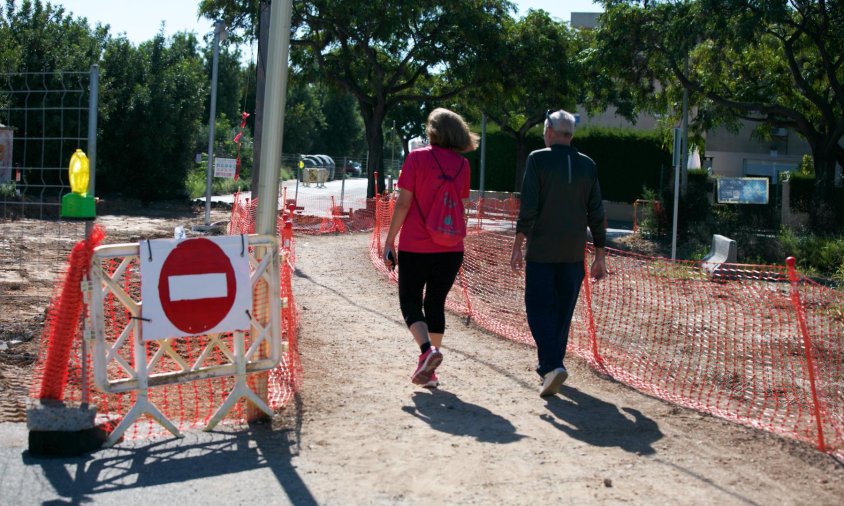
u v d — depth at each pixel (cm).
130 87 3438
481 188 3161
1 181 2273
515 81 2964
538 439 471
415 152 553
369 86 3312
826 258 1772
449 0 2808
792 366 665
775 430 507
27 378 621
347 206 3359
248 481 400
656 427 502
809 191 2386
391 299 1001
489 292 1074
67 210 433
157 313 453
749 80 2630
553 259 566
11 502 369
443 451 445
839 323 911
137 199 3391
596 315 952
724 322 923
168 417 530
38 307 923
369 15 2748
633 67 2441
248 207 1573
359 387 577
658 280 1092
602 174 3506
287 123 7888
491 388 582
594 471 420
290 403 533
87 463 421
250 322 478
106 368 445
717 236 1659
